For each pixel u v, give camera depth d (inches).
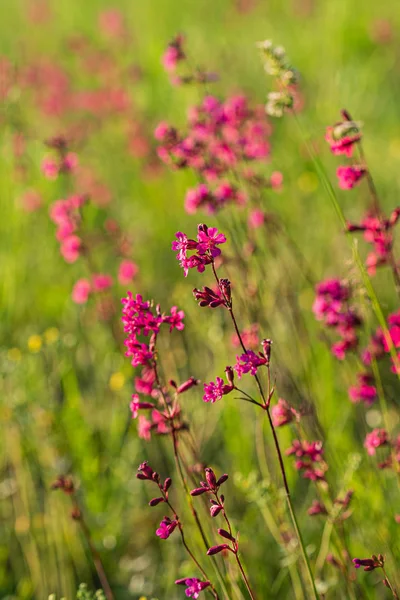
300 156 236.2
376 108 272.1
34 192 223.0
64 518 144.3
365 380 126.6
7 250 214.4
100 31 381.4
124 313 97.3
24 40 374.9
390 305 178.7
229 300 87.4
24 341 191.2
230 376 89.3
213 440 160.6
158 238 226.1
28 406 159.5
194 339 185.5
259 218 153.1
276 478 139.7
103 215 246.4
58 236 177.9
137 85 296.4
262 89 282.5
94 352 189.8
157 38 338.3
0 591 143.3
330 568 128.1
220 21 366.3
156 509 154.8
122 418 165.9
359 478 133.0
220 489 148.3
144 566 148.0
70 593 135.3
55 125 287.6
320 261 188.1
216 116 151.6
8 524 152.4
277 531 126.3
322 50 304.0
